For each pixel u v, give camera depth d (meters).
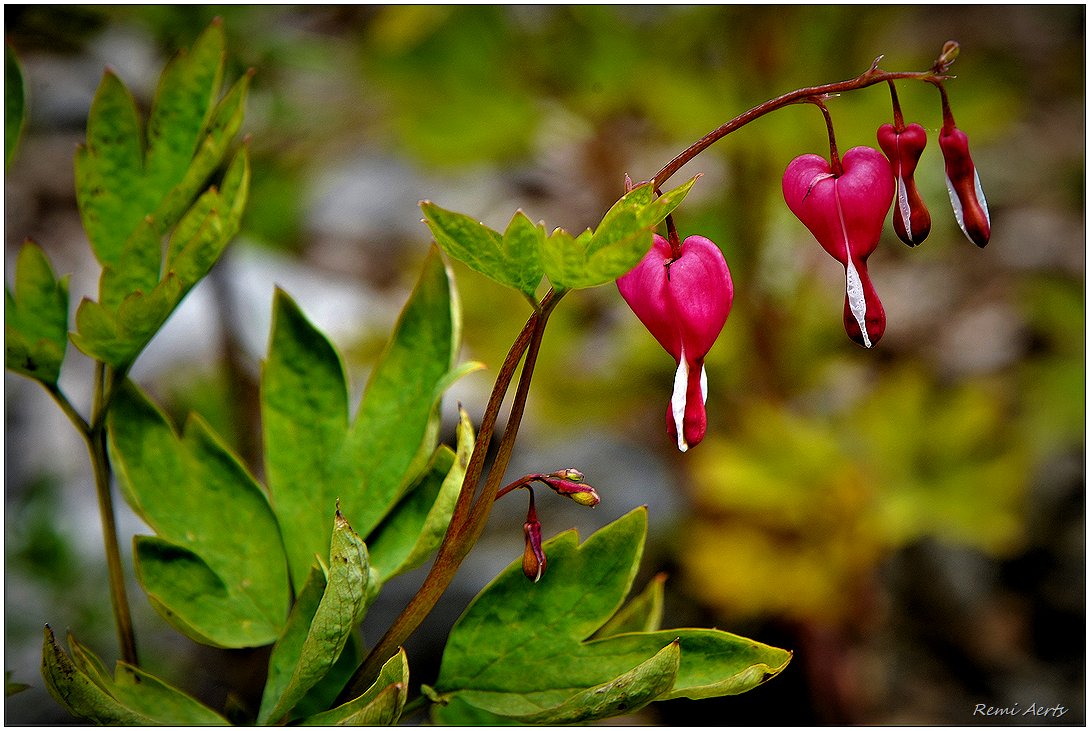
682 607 4.41
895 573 4.93
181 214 2.24
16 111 2.20
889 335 5.88
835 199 1.78
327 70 4.29
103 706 1.82
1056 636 4.70
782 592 3.88
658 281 1.74
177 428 4.30
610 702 1.79
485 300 4.55
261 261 5.57
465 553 1.83
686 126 4.32
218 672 3.89
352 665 2.17
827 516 3.91
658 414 4.90
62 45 3.69
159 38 3.76
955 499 4.02
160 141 2.26
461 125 4.57
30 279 2.12
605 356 4.72
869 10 4.34
